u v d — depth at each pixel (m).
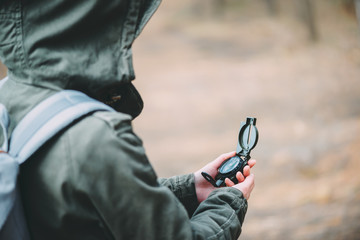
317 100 12.00
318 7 24.81
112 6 1.21
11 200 1.09
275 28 24.02
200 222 1.29
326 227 5.19
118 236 1.16
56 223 1.16
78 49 1.20
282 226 5.52
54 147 1.15
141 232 1.16
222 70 18.06
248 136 1.56
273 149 8.84
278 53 19.33
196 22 28.61
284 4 27.88
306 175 7.16
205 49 22.47
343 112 10.63
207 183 1.58
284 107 12.16
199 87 16.17
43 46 1.18
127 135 1.17
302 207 5.96
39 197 1.17
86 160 1.13
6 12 1.18
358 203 5.61
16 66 1.20
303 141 8.91
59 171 1.14
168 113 13.73
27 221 1.20
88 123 1.16
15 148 1.16
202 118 12.77
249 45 22.06
